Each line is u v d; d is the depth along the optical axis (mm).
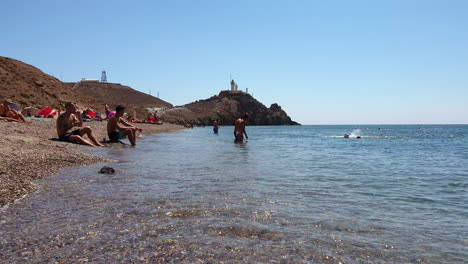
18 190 5477
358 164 10789
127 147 15281
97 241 3371
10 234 3543
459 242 3477
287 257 3027
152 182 6539
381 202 5238
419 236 3652
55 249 3164
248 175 7723
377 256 3088
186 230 3713
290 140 30578
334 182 7035
